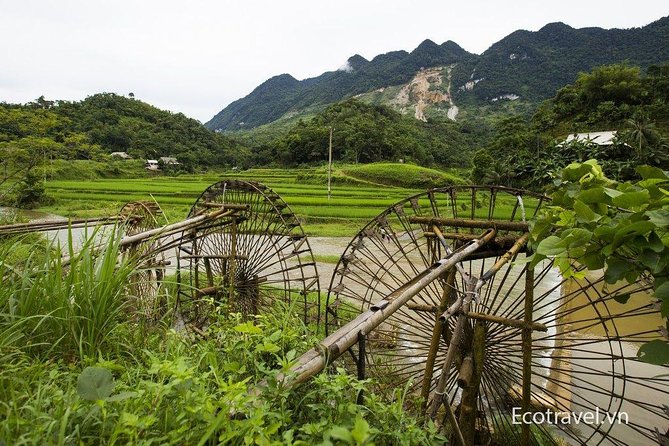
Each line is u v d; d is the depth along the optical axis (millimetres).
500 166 47719
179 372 1602
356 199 31828
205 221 5715
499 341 4566
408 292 2471
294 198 31062
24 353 2205
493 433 4617
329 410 1686
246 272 6969
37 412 1453
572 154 46094
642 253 1646
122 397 1454
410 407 3480
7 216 10852
